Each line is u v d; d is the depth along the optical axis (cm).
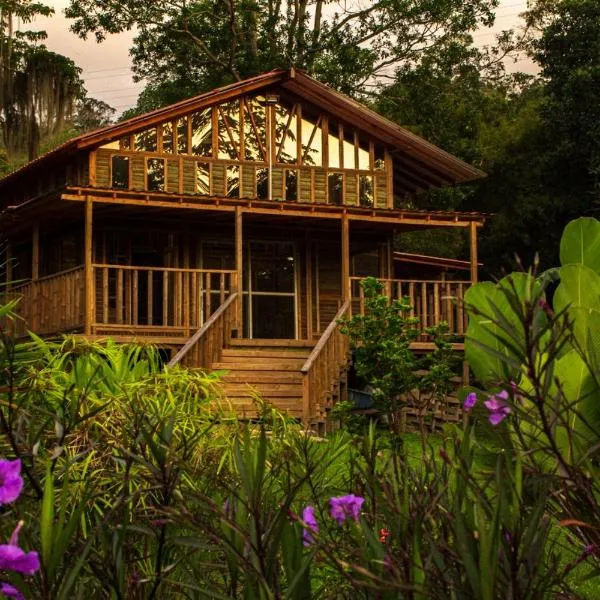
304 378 1717
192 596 273
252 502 240
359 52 3734
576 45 3703
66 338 505
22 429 297
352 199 2339
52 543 224
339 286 2403
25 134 3972
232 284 1995
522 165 3922
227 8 3838
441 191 3694
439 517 256
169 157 2198
